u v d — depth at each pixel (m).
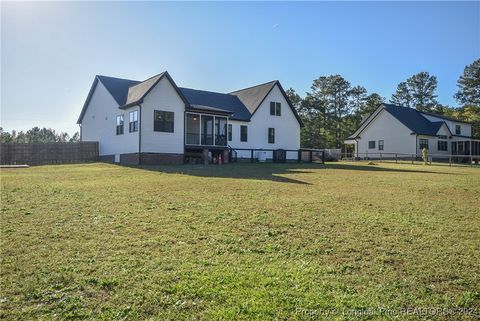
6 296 3.59
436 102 60.41
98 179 12.33
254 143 29.34
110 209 7.18
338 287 3.86
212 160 23.92
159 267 4.30
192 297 3.60
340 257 4.76
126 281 3.92
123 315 3.27
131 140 21.86
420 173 17.16
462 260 4.68
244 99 31.56
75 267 4.28
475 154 37.69
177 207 7.43
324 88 55.41
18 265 4.32
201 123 24.95
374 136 39.69
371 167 21.97
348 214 7.05
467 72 52.94
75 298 3.56
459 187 11.43
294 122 31.95
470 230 6.06
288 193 9.45
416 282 4.04
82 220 6.31
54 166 19.48
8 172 15.19
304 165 22.58
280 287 3.83
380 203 8.27
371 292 3.77
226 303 3.49
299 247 5.12
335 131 55.16
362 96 56.56
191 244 5.15
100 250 4.86
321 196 9.06
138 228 5.87
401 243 5.34
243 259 4.61
